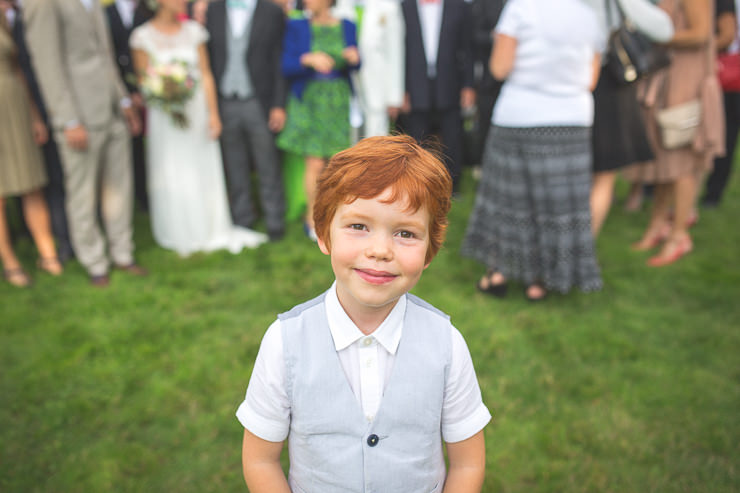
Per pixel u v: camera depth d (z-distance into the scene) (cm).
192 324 302
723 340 287
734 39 387
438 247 106
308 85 393
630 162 312
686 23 322
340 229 95
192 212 402
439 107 474
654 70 299
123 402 244
